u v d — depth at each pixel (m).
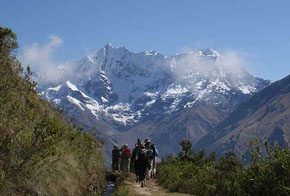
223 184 14.34
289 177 11.12
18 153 11.03
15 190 10.57
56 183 13.70
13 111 11.69
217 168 16.30
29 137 11.13
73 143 19.50
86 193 17.42
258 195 11.62
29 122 12.46
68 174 15.80
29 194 11.12
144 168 21.27
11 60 16.97
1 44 16.83
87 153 21.23
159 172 26.83
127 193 17.73
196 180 19.03
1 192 9.91
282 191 10.91
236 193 13.08
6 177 10.34
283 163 11.21
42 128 11.21
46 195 12.16
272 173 11.39
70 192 14.64
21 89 14.23
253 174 11.97
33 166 11.70
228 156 15.29
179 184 20.02
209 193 15.10
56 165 14.73
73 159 18.11
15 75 14.83
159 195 17.69
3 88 11.99
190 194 18.19
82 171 18.67
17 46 18.00
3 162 10.62
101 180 23.59
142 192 18.95
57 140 11.51
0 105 11.38
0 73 13.37
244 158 12.45
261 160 12.02
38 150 11.19
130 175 26.48
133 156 22.80
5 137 10.98
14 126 11.42
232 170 14.89
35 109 14.18
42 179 12.46
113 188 23.72
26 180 11.23
